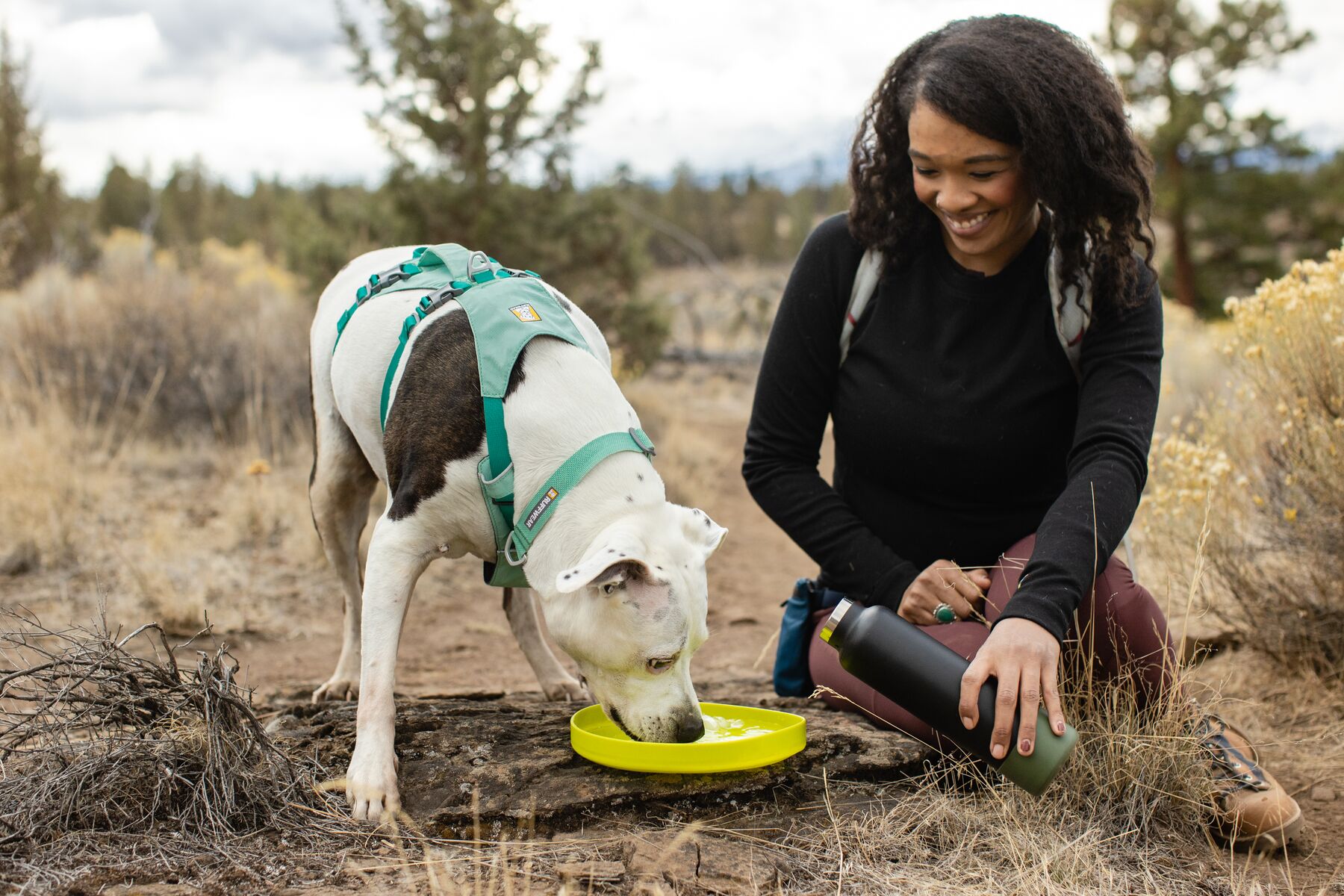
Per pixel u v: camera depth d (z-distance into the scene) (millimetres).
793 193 83375
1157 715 2910
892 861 2516
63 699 2580
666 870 2328
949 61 2697
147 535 6207
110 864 2234
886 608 2639
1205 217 26078
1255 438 4324
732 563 7449
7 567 5609
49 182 17734
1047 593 2432
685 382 18219
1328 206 25875
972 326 3045
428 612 5953
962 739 2445
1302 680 3922
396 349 3064
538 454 2740
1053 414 3027
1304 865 2695
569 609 2674
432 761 2781
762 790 2740
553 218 12094
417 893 2186
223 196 40625
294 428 8688
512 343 2791
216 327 9633
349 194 12086
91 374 8836
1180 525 4254
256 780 2516
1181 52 26547
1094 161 2715
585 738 2709
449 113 11812
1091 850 2521
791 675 3594
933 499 3213
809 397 3303
